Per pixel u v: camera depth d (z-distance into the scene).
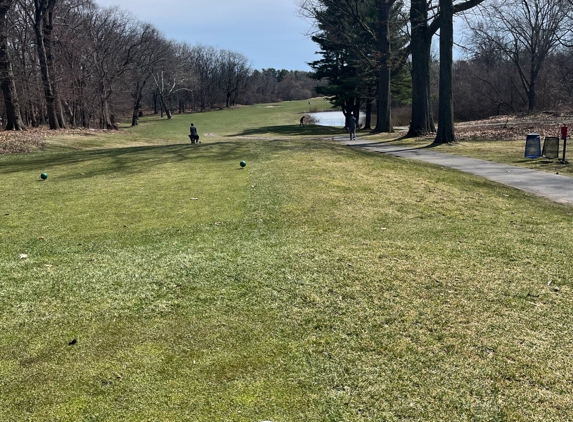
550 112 38.94
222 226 7.00
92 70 50.06
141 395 3.07
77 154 17.52
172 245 6.19
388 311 4.25
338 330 3.92
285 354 3.55
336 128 50.81
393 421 2.82
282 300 4.51
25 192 9.91
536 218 7.61
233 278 5.06
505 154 16.27
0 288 4.90
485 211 8.03
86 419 2.85
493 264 5.43
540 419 2.84
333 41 34.69
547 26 45.59
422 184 10.21
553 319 4.09
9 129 28.95
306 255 5.73
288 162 12.79
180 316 4.22
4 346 3.74
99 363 3.46
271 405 2.96
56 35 38.34
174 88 90.69
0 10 27.41
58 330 4.00
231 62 111.25
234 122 66.38
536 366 3.38
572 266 5.36
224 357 3.53
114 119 63.88
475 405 2.96
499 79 52.25
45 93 33.78
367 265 5.38
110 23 51.19
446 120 20.67
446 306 4.35
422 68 25.67
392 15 34.34
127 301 4.55
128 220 7.44
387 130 33.22
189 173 11.70
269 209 7.85
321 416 2.85
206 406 2.95
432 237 6.48
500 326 3.97
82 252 6.00
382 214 7.67
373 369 3.35
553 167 13.11
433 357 3.51
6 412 2.93
